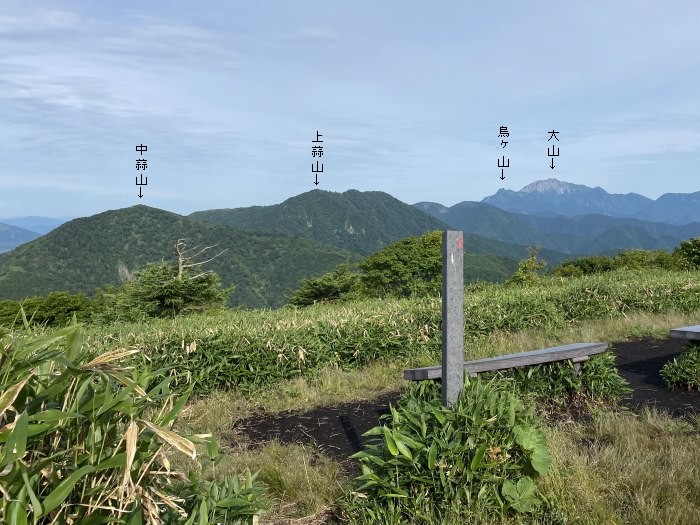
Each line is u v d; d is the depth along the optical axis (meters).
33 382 1.76
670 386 6.84
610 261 35.69
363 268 37.38
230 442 5.51
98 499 1.64
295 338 8.07
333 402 6.95
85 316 28.91
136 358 6.98
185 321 9.32
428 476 3.47
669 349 9.21
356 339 8.61
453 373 3.88
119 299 20.97
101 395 1.74
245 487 2.93
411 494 3.51
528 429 3.72
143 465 1.80
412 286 34.06
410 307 10.16
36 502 1.44
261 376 7.53
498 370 6.34
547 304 11.15
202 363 7.29
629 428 4.99
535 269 25.05
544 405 6.09
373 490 3.61
